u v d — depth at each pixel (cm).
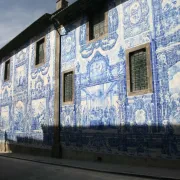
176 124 938
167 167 945
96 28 1368
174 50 978
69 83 1478
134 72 1117
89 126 1286
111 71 1210
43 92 1684
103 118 1215
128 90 1115
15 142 1975
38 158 1466
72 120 1400
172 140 941
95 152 1234
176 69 963
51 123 1562
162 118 980
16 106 2028
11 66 2208
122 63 1163
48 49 1689
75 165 1121
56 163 1217
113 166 1052
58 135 1475
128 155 1079
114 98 1175
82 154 1307
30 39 1930
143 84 1077
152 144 999
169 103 968
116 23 1227
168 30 1008
